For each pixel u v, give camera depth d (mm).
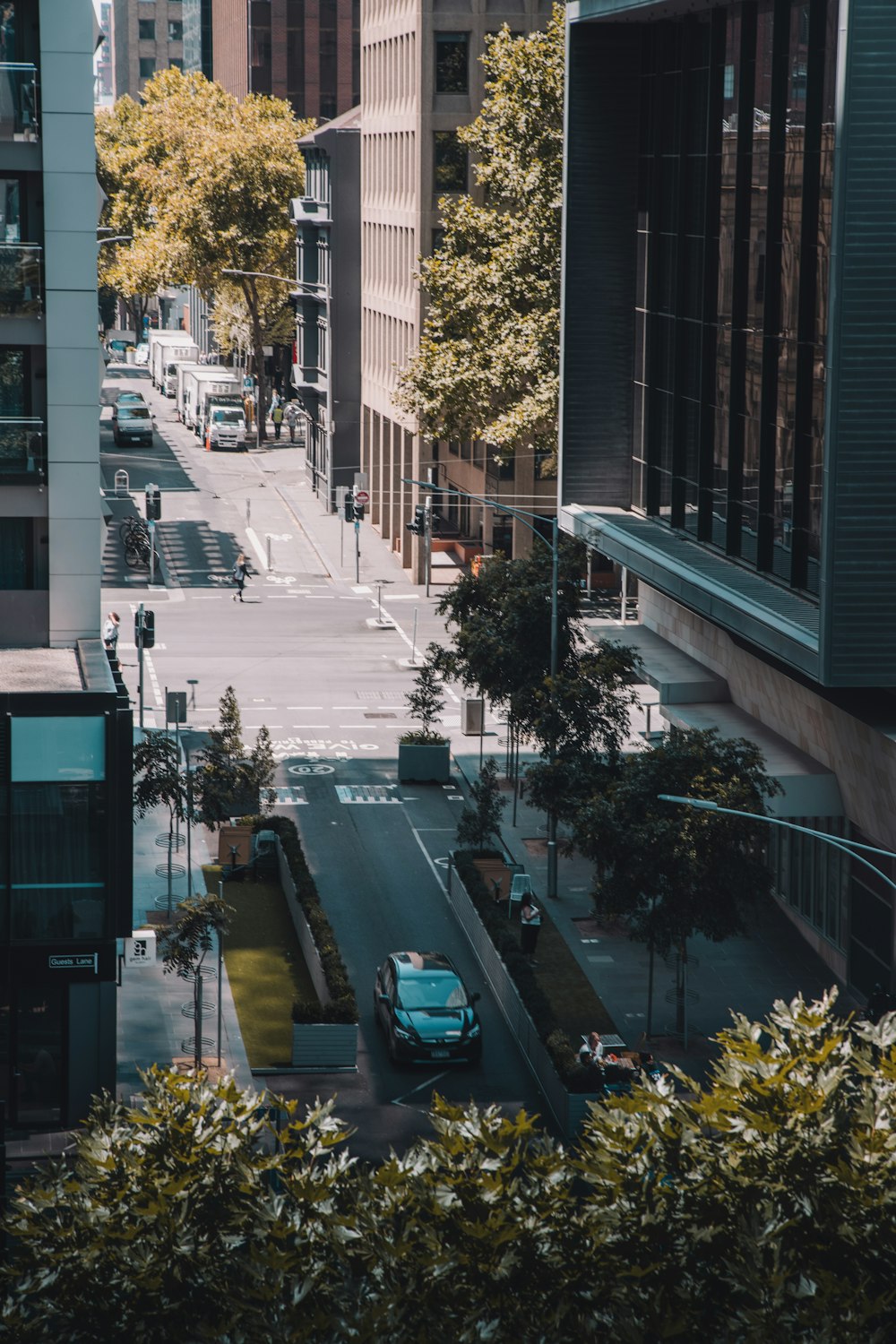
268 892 50375
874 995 39375
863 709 41469
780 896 49250
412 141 93688
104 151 193125
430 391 80938
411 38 92938
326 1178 20844
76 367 40281
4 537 41062
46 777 34438
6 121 39250
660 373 57125
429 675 60312
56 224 39688
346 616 84750
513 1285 20141
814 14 41375
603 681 48875
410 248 94938
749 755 39781
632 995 43312
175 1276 20156
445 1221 20328
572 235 59625
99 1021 35344
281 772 60750
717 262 50156
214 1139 21312
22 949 34719
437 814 57469
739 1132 21109
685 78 52562
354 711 68438
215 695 69688
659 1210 20547
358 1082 38500
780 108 44250
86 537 40969
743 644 48844
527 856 53875
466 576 57750
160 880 50500
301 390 122688
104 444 139500
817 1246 20344
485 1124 21109
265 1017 41688
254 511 112812
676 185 54906
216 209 135500
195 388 144875
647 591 60094
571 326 60188
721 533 50750
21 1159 33719
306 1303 19703
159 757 44531
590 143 59094
